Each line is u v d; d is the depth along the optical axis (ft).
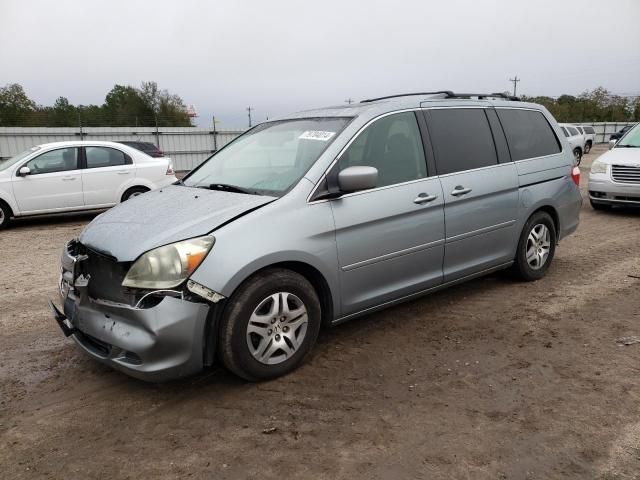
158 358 10.13
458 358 12.61
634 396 10.69
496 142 16.30
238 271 10.52
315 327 12.03
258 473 8.66
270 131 15.03
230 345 10.78
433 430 9.70
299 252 11.38
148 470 8.83
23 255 25.31
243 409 10.58
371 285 13.04
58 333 15.01
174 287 10.11
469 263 15.46
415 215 13.60
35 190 32.83
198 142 98.99
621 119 210.59
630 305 15.79
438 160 14.48
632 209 33.60
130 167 35.63
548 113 18.86
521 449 9.09
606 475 8.41
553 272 19.34
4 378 12.26
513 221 16.53
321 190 12.05
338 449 9.22
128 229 11.23
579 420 9.91
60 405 11.02
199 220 11.00
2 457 9.30
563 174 18.37
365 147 13.07
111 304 10.49
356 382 11.56
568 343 13.26
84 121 90.17
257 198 11.73
